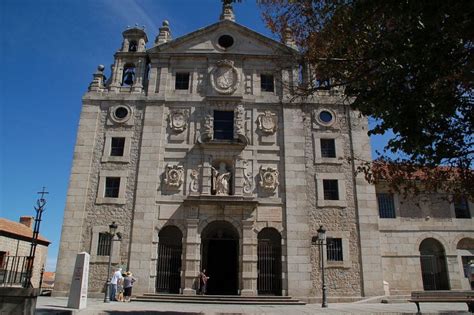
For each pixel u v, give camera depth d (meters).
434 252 28.12
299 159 27.58
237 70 29.64
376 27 11.39
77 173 27.19
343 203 26.81
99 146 27.95
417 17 9.60
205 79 29.56
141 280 24.97
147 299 23.52
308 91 15.95
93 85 29.34
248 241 25.67
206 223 26.08
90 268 25.36
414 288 26.84
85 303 18.30
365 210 26.69
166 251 26.12
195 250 25.48
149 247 25.61
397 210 28.28
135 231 25.91
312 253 25.81
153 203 26.50
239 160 27.47
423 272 27.70
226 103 28.89
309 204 26.77
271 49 30.14
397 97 10.39
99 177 27.19
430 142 11.02
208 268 27.97
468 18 8.94
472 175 12.86
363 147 28.12
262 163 27.70
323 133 28.39
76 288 18.06
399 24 10.57
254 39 30.44
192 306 20.91
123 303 21.81
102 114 28.73
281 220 26.42
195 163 27.53
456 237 27.89
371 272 25.52
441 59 9.64
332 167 27.64
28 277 14.17
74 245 25.73
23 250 37.88
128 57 30.36
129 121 28.44
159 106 28.73
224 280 27.75
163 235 26.45
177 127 28.20
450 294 17.44
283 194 26.95
